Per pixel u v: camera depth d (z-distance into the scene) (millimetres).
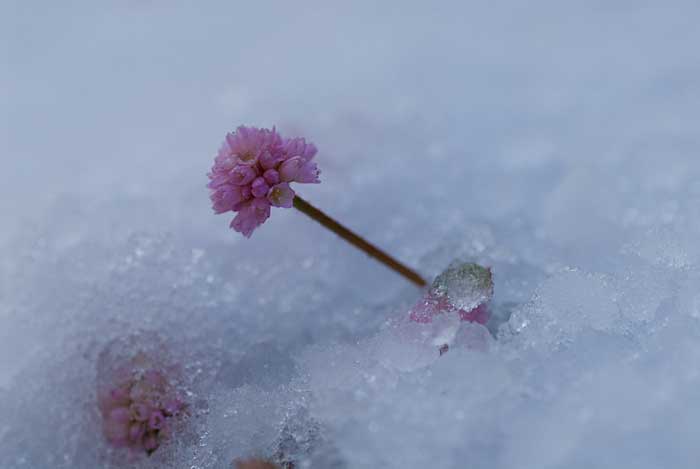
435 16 317
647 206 208
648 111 232
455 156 234
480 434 178
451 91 252
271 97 266
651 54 249
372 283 209
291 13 344
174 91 280
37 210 228
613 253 198
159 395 193
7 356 199
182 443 190
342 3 348
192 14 353
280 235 220
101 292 203
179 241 214
